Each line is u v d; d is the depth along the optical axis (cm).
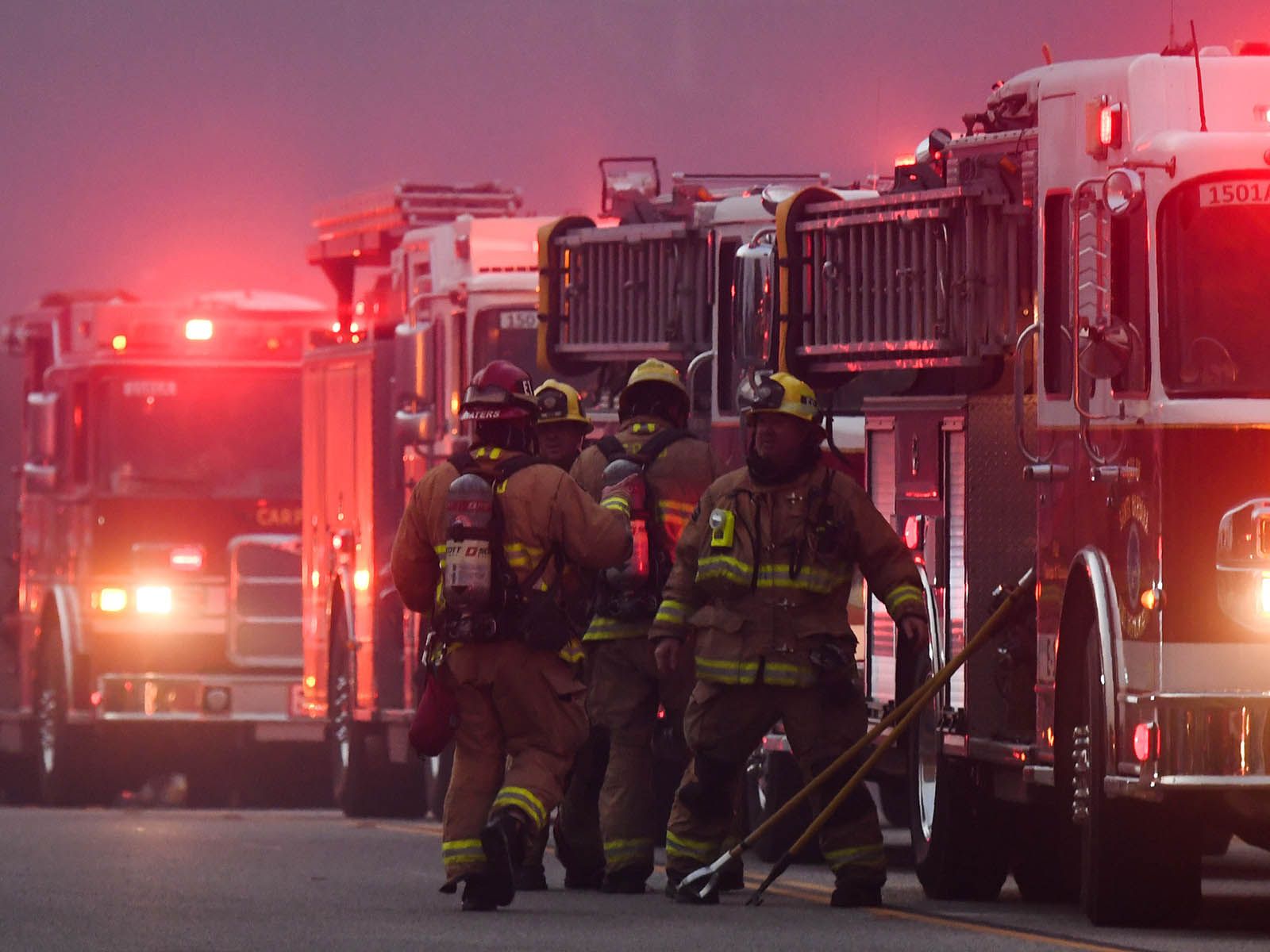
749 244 4994
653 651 4041
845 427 5334
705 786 3938
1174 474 3484
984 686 4194
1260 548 3459
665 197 6356
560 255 6106
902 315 4497
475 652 3691
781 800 5197
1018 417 3881
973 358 4256
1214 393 3500
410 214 8031
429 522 3756
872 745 4747
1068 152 3903
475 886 3747
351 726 7581
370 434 7581
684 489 4281
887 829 6381
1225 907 4112
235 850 5300
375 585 7481
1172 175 3544
